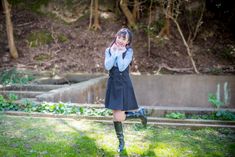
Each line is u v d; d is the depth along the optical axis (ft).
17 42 39.68
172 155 14.25
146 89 33.91
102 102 29.19
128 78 14.60
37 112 21.09
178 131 17.98
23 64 36.14
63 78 33.78
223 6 46.24
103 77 31.94
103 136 16.66
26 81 31.76
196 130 18.45
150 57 39.06
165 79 33.86
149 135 17.07
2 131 17.20
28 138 16.14
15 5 44.86
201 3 45.37
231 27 45.52
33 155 13.93
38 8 44.42
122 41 14.52
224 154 14.48
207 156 14.21
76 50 38.83
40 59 37.42
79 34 41.01
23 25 41.91
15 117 20.36
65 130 17.61
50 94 23.34
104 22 43.11
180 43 42.14
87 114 20.47
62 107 21.29
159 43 41.04
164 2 40.45
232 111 20.01
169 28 42.60
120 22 43.45
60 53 38.37
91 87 28.55
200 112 20.12
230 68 38.58
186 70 37.70
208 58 40.65
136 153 14.43
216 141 16.33
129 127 18.48
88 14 43.73
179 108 20.38
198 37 43.88
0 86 28.71
